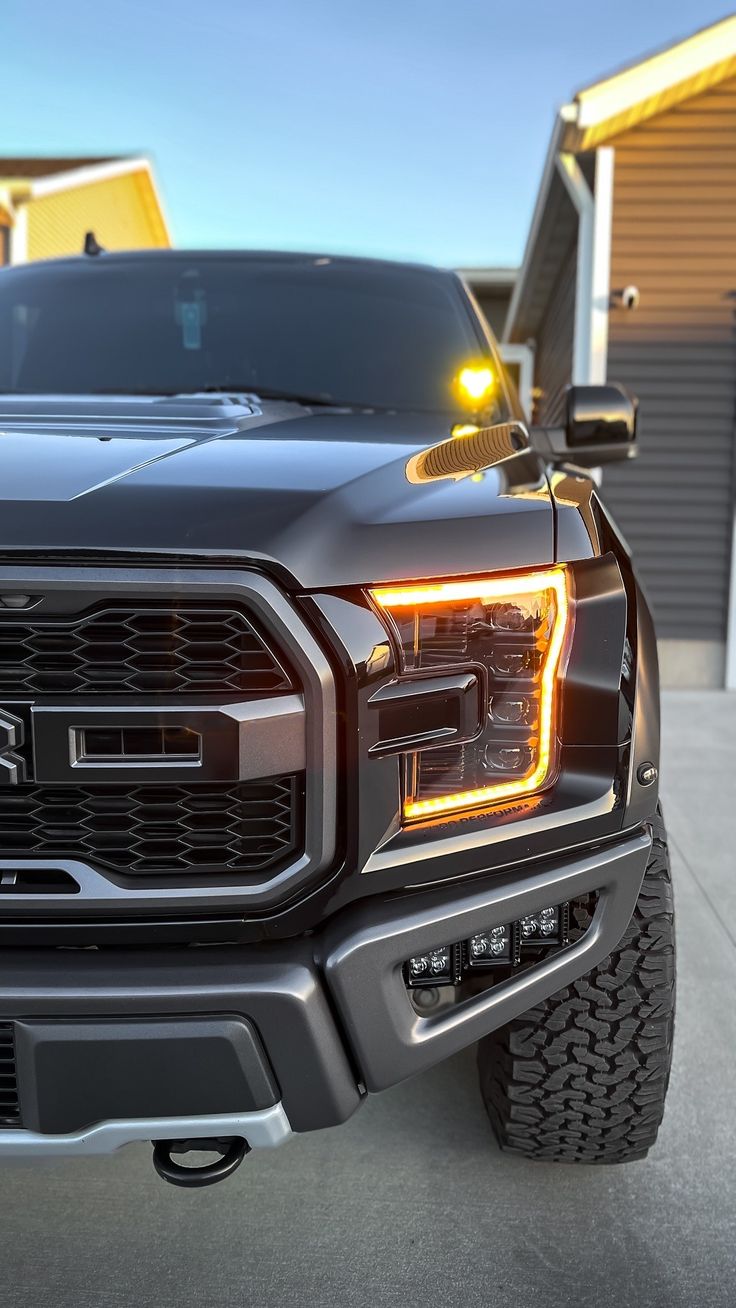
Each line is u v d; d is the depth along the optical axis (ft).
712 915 9.61
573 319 26.58
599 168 21.15
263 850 4.01
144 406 5.87
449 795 4.25
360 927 4.11
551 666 4.34
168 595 3.76
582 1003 5.15
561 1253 5.26
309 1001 4.03
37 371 8.13
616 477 21.74
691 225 21.20
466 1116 6.47
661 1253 5.28
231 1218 5.52
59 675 3.80
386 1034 4.23
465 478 4.84
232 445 4.86
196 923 4.02
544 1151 5.63
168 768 3.84
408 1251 5.27
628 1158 5.66
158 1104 4.07
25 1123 4.09
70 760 3.83
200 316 8.60
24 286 9.09
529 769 4.37
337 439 5.32
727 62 20.24
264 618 3.80
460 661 4.19
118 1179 5.86
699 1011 7.78
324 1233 5.40
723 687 21.90
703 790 13.71
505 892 4.32
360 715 3.94
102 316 8.63
